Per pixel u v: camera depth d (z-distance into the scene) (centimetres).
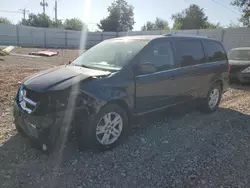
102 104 325
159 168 309
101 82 332
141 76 378
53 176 282
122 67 366
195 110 570
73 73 346
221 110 582
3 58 1581
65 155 328
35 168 296
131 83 362
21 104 326
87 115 313
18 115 328
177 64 445
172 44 445
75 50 3012
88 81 324
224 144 387
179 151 357
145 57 391
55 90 300
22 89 336
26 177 279
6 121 438
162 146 372
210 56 536
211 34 2556
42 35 3788
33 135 304
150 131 428
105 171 297
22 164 304
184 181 284
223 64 572
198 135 420
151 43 407
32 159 315
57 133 297
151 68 381
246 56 973
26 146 347
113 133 354
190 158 338
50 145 300
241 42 2270
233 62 912
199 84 502
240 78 877
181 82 452
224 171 307
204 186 275
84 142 325
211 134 427
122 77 355
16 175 281
